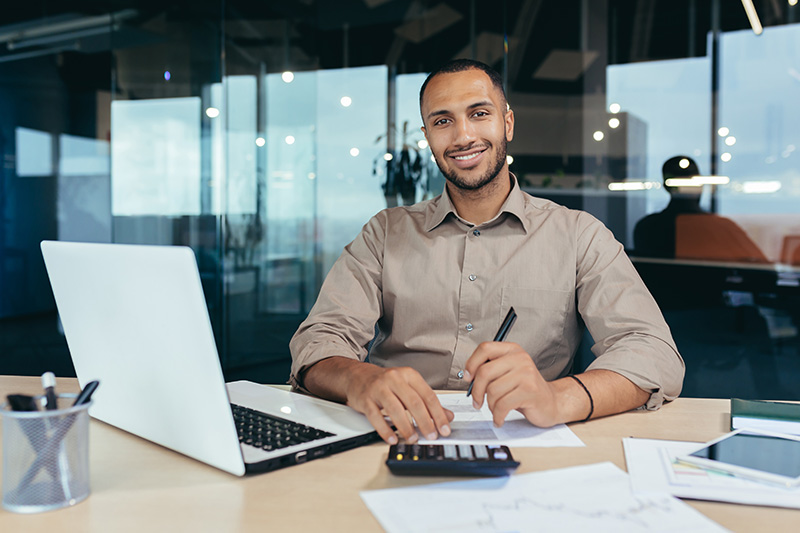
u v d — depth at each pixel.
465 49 3.49
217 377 0.62
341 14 3.60
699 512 0.56
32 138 3.90
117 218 3.84
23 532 0.53
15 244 3.98
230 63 3.68
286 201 3.71
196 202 3.74
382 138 3.62
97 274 0.72
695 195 3.32
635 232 3.40
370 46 3.59
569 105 3.41
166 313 0.64
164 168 3.76
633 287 1.16
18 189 3.95
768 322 3.22
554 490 0.61
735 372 3.24
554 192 3.45
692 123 3.30
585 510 0.56
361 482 0.64
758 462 0.66
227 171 3.72
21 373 4.01
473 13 3.47
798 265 3.17
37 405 0.63
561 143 3.43
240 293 3.76
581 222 1.29
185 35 3.69
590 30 3.37
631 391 0.92
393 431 0.80
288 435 0.76
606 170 3.40
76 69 3.83
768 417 0.83
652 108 3.34
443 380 1.29
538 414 0.80
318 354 1.05
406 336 1.32
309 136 3.67
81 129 3.85
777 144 3.20
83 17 3.79
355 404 0.83
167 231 3.79
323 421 0.82
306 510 0.57
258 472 0.67
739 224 3.26
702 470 0.66
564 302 1.26
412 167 3.59
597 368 0.96
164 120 3.74
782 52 3.17
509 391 0.79
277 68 3.66
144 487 0.63
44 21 3.84
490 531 0.52
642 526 0.53
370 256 1.36
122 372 0.75
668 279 3.36
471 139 1.24
